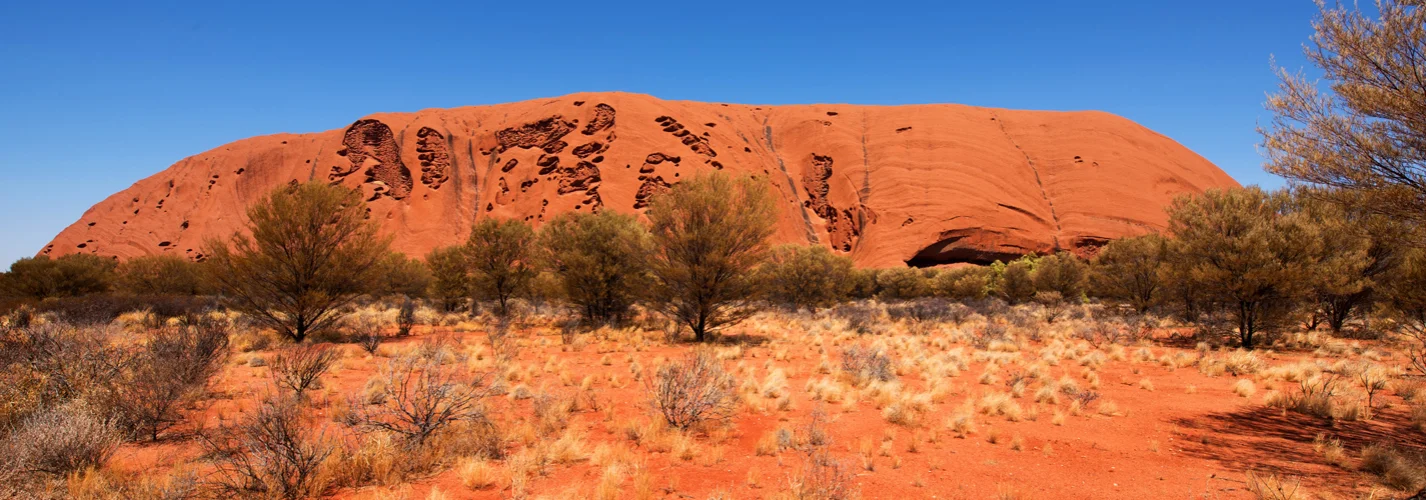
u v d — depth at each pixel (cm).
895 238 7656
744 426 708
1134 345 1630
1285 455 604
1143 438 686
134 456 550
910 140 9444
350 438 588
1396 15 573
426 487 485
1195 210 1756
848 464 552
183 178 10131
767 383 899
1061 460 593
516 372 1045
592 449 597
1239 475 544
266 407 549
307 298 1512
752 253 1795
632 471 530
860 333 1953
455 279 2606
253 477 446
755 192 1806
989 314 2605
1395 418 767
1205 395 955
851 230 8462
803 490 449
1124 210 8006
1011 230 7681
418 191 8925
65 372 686
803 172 9825
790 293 3266
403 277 3559
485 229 2558
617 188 8288
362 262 1638
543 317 2442
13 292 2614
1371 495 456
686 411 695
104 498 428
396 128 9606
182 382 702
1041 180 8938
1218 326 1823
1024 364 1277
